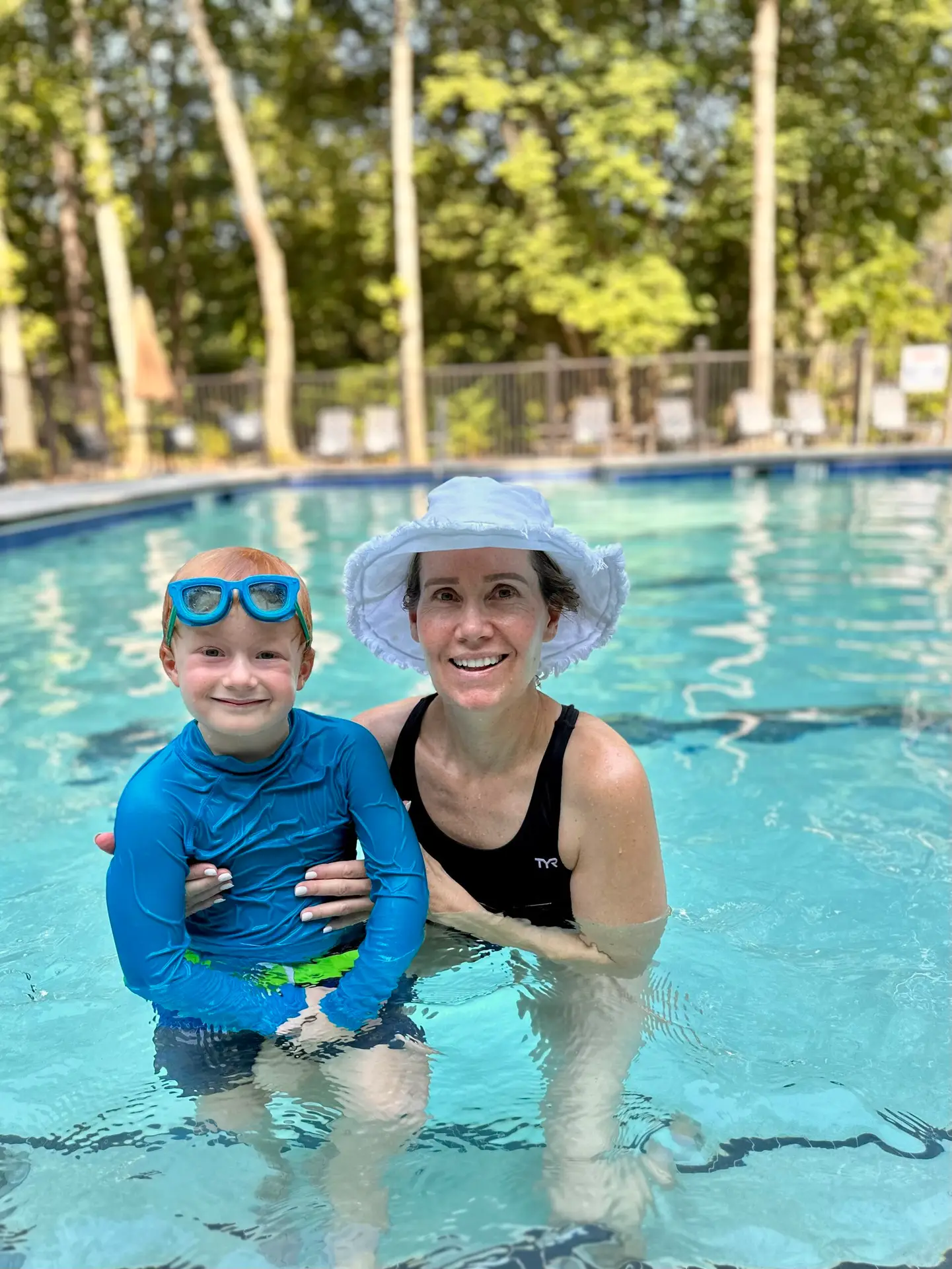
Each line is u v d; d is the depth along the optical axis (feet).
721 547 26.58
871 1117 5.15
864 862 8.33
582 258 67.00
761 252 58.54
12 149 70.59
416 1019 5.84
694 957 6.72
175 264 80.79
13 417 55.42
